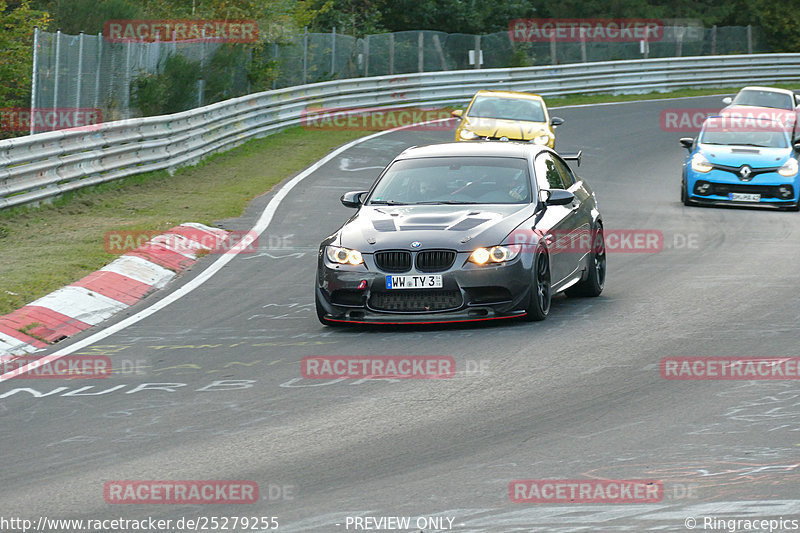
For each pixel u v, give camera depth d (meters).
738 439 21.66
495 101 80.00
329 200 65.81
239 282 42.75
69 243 49.16
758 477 19.33
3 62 79.31
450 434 22.64
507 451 21.36
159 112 85.50
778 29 177.50
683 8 191.88
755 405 24.12
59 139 61.19
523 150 38.62
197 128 82.00
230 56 99.88
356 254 33.56
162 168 74.31
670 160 92.88
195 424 24.12
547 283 34.59
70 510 18.88
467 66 138.25
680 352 29.47
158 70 86.81
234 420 24.33
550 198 35.84
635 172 85.81
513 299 33.06
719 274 42.69
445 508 18.27
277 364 29.62
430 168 37.88
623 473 19.81
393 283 32.94
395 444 22.08
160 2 113.75
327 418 24.19
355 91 113.12
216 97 96.94
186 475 20.58
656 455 20.81
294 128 103.38
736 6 188.50
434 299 32.94
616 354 29.45
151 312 37.75
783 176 66.31
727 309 35.41
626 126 112.50
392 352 30.53
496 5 169.62
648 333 32.03
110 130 67.38
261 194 68.25
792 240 52.78
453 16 165.12
